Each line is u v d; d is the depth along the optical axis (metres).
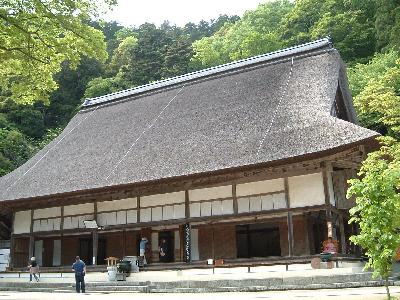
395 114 14.38
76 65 14.26
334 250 15.70
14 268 23.22
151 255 21.64
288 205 16.97
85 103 31.53
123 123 25.61
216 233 20.34
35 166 25.31
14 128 49.53
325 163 16.52
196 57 58.47
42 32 12.92
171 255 21.27
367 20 44.19
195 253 20.44
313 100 18.72
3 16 11.85
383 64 31.98
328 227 16.11
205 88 24.97
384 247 8.44
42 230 22.97
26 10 12.10
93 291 16.98
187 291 15.06
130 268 18.86
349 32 43.31
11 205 23.30
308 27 50.78
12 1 11.80
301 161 15.90
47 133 50.88
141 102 27.58
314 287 13.31
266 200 17.53
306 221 18.52
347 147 14.91
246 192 18.06
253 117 19.48
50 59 13.84
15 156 43.22
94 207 21.69
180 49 59.88
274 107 19.50
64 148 25.98
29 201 22.34
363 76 31.45
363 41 42.72
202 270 17.34
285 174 17.28
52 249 24.67
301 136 16.53
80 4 12.73
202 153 18.55
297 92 19.86
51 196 21.17
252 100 20.95
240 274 16.28
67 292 17.22
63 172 22.88
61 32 13.26
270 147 16.80
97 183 20.09
